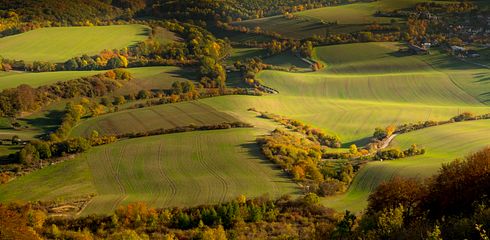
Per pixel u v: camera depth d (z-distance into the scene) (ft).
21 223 128.06
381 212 81.56
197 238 143.64
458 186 85.51
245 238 139.33
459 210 81.92
